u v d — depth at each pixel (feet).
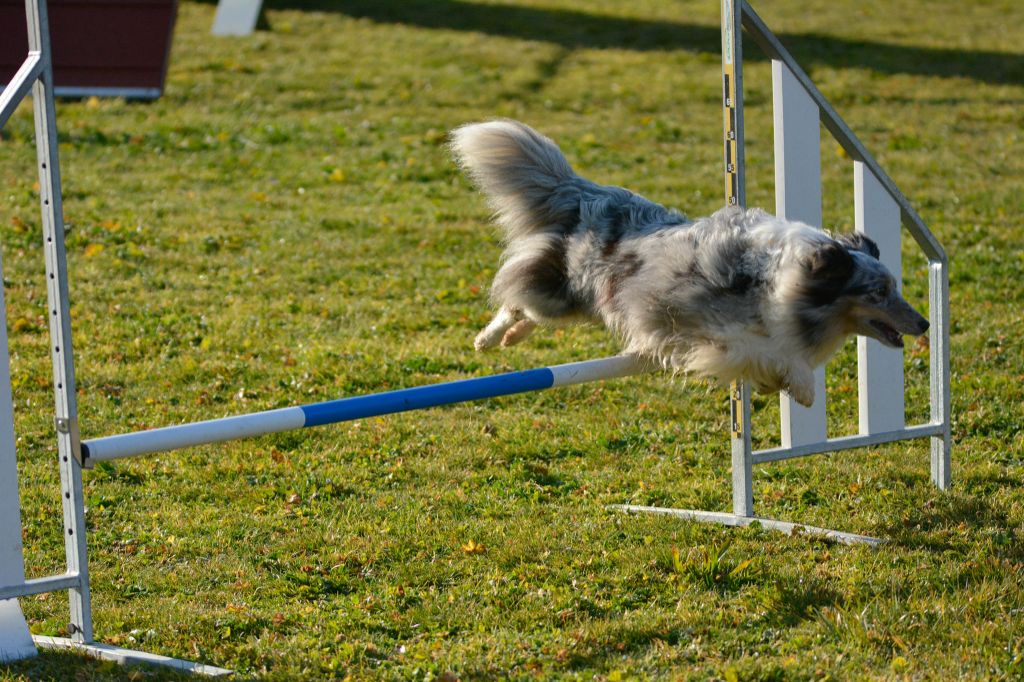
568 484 28.68
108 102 67.56
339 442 31.14
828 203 55.42
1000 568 23.24
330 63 80.33
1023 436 31.89
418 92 74.64
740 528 25.80
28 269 43.01
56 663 19.65
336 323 40.42
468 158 25.96
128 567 23.80
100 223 48.55
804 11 101.35
